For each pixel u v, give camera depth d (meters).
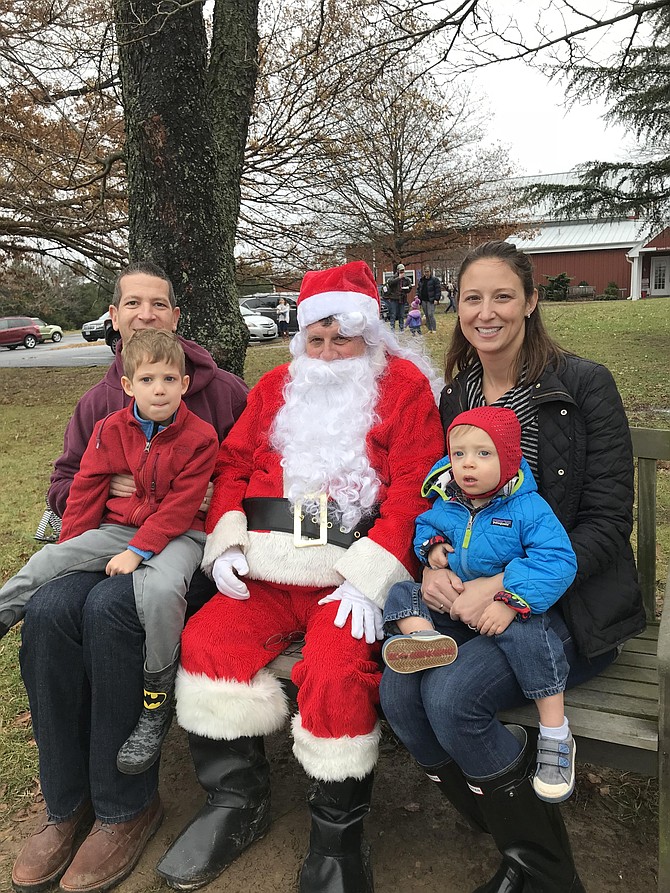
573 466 1.95
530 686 1.69
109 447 2.32
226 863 2.01
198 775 2.07
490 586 1.84
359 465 2.23
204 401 2.68
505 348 2.08
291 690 2.11
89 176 8.26
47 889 2.01
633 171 13.71
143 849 2.12
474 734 1.66
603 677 1.90
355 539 2.19
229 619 2.09
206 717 1.96
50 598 2.06
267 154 9.07
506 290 2.01
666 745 1.56
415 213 20.19
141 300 2.59
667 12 6.62
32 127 8.48
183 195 4.08
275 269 10.57
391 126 13.98
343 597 2.04
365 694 1.86
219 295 4.30
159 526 2.17
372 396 2.32
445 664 1.72
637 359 10.98
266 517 2.29
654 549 2.40
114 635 1.99
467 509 1.96
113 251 10.50
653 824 2.15
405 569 2.08
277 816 2.24
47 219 9.16
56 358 22.72
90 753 2.03
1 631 2.13
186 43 3.94
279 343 21.27
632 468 1.97
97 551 2.22
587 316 18.66
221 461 2.49
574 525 1.97
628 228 42.66
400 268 18.61
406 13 5.73
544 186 14.48
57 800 2.06
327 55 7.99
